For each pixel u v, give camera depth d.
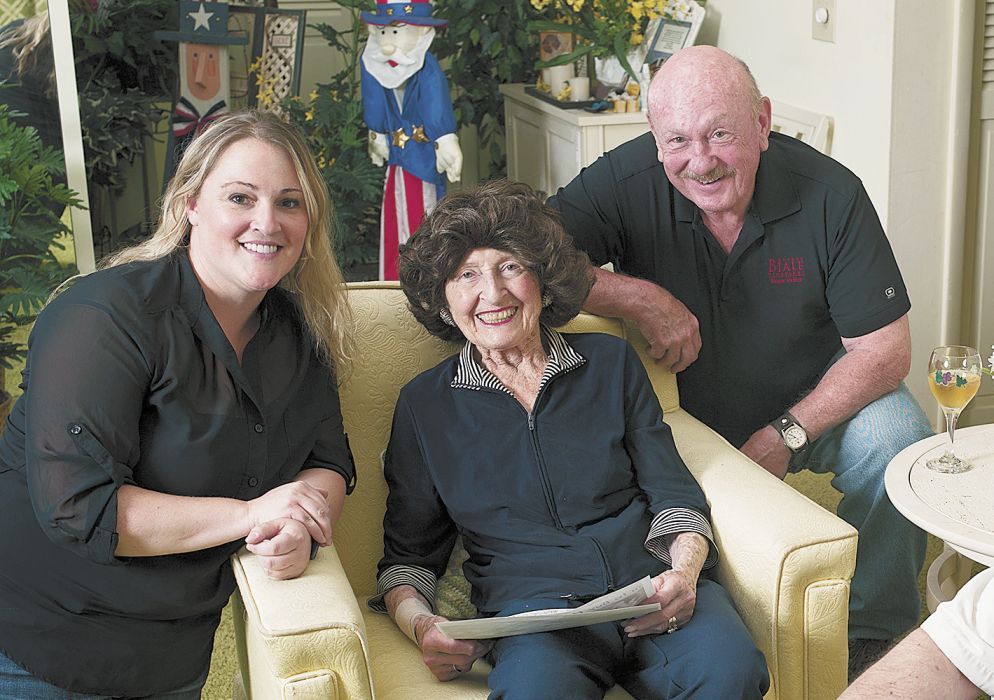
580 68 4.24
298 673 1.51
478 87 4.77
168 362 1.60
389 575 1.88
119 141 4.27
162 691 1.71
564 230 1.93
